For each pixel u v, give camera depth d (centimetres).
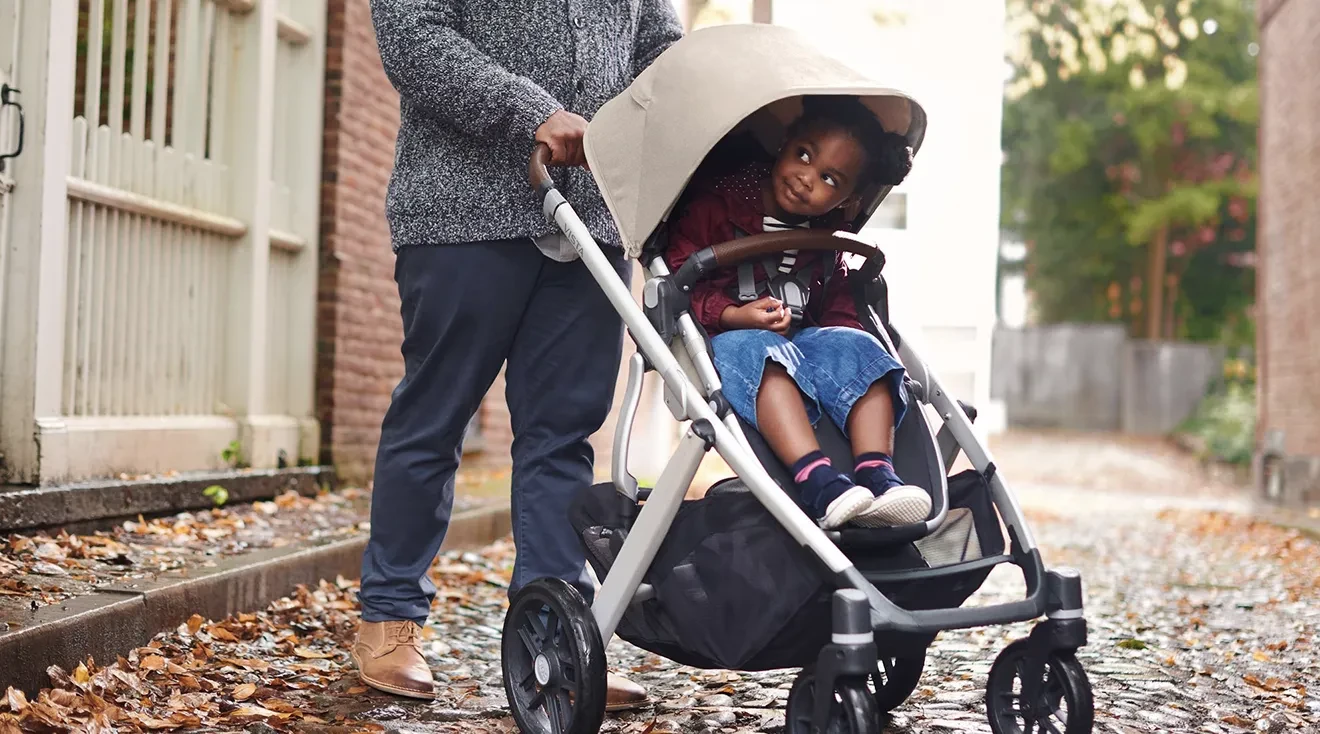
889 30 864
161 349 615
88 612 343
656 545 282
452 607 515
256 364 686
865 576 257
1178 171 2812
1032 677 290
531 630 312
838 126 286
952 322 853
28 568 407
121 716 306
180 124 626
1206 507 1241
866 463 272
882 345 300
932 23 860
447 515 364
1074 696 276
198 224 636
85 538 480
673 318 285
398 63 330
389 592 356
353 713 333
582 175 341
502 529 756
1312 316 1195
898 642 265
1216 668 433
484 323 342
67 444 515
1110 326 2727
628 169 296
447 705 346
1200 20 2578
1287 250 1287
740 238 290
